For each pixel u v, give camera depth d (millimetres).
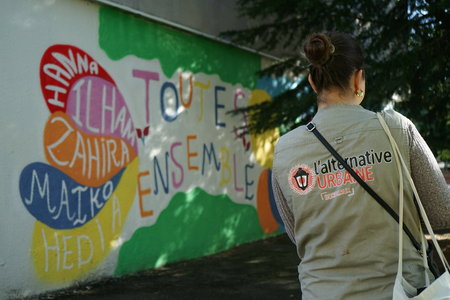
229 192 7602
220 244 7344
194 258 6805
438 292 1401
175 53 6609
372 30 6090
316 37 1681
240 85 7961
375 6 6156
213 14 7270
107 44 5621
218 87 7438
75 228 5180
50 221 4930
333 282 1551
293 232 1748
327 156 1604
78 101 5250
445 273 1446
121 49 5797
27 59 4770
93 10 5461
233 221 7672
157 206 6227
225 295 5020
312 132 1653
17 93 4676
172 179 6469
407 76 5438
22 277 4672
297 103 6355
